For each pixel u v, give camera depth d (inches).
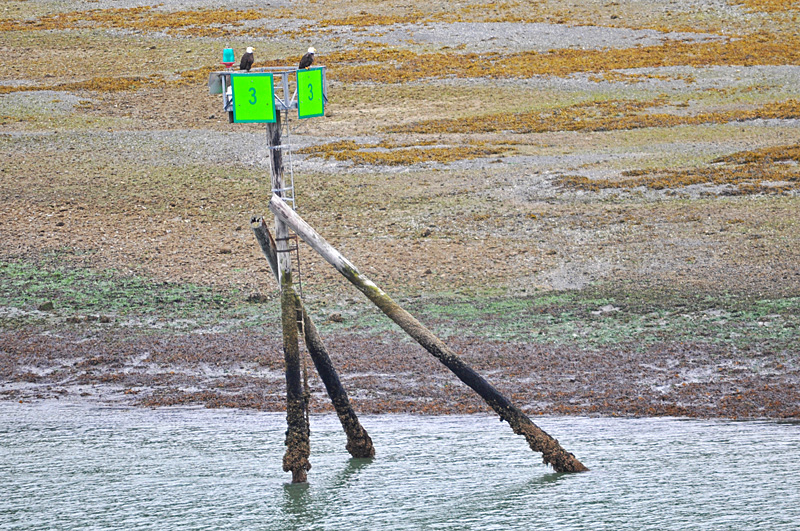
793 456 1678.2
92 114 6550.2
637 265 3390.7
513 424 1651.1
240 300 3169.3
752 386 2196.1
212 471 1708.9
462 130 5915.4
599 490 1524.4
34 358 2625.5
